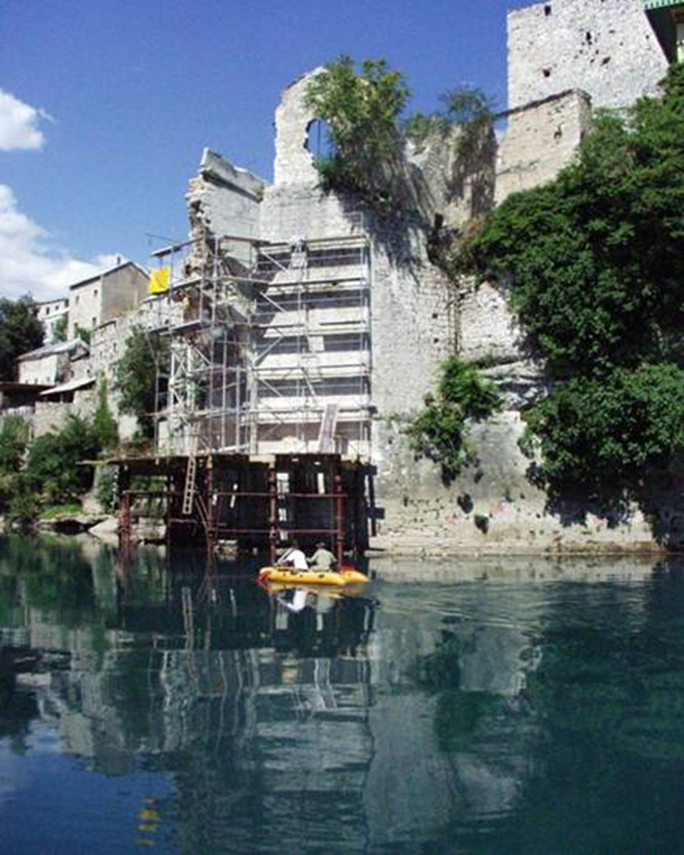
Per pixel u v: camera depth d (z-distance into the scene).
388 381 29.77
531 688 11.25
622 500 26.84
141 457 29.39
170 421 32.38
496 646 13.73
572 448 26.55
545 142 32.19
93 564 26.44
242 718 10.01
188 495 27.59
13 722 9.87
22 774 8.31
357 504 28.78
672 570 22.81
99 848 6.82
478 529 27.80
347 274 30.22
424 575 22.55
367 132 30.38
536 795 7.88
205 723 9.83
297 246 30.53
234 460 27.12
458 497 28.14
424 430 28.67
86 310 70.00
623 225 26.00
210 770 8.41
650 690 11.13
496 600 18.16
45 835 7.04
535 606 17.31
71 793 7.87
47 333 88.94
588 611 16.66
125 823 7.27
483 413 28.41
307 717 10.05
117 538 37.22
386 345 29.95
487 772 8.41
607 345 26.67
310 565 24.45
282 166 32.62
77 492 46.22
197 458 28.20
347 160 30.58
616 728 9.63
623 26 38.84
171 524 32.41
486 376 29.11
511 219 28.72
